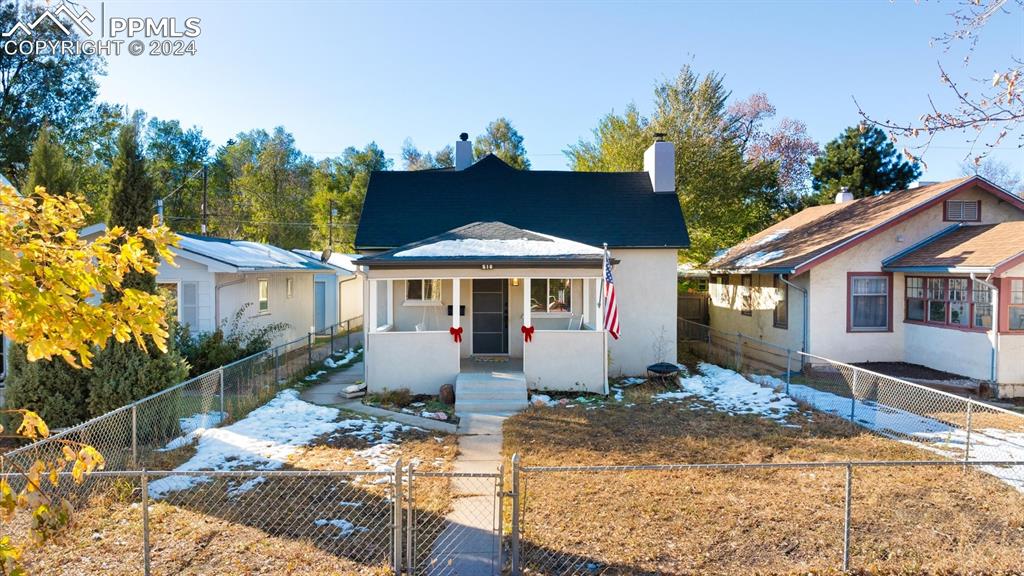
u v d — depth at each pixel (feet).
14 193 11.86
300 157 223.51
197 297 54.85
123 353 32.76
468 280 56.85
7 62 99.96
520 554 19.74
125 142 35.35
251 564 18.93
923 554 19.86
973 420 38.93
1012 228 50.85
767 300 65.82
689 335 79.46
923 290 54.85
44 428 12.04
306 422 37.78
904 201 61.77
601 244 57.00
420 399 45.52
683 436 34.99
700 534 21.21
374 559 19.43
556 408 42.42
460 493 25.45
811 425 37.68
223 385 38.52
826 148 138.21
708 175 98.17
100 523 21.79
